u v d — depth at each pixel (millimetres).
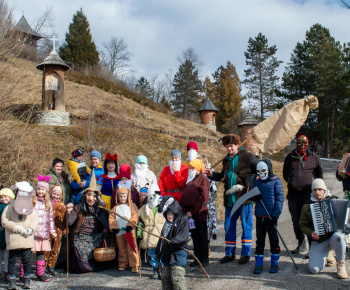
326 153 42844
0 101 10508
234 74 56375
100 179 7129
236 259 6594
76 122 15922
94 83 25641
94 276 5977
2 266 6227
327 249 5469
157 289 5250
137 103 25594
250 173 6344
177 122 23266
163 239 4613
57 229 6176
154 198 6180
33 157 10133
